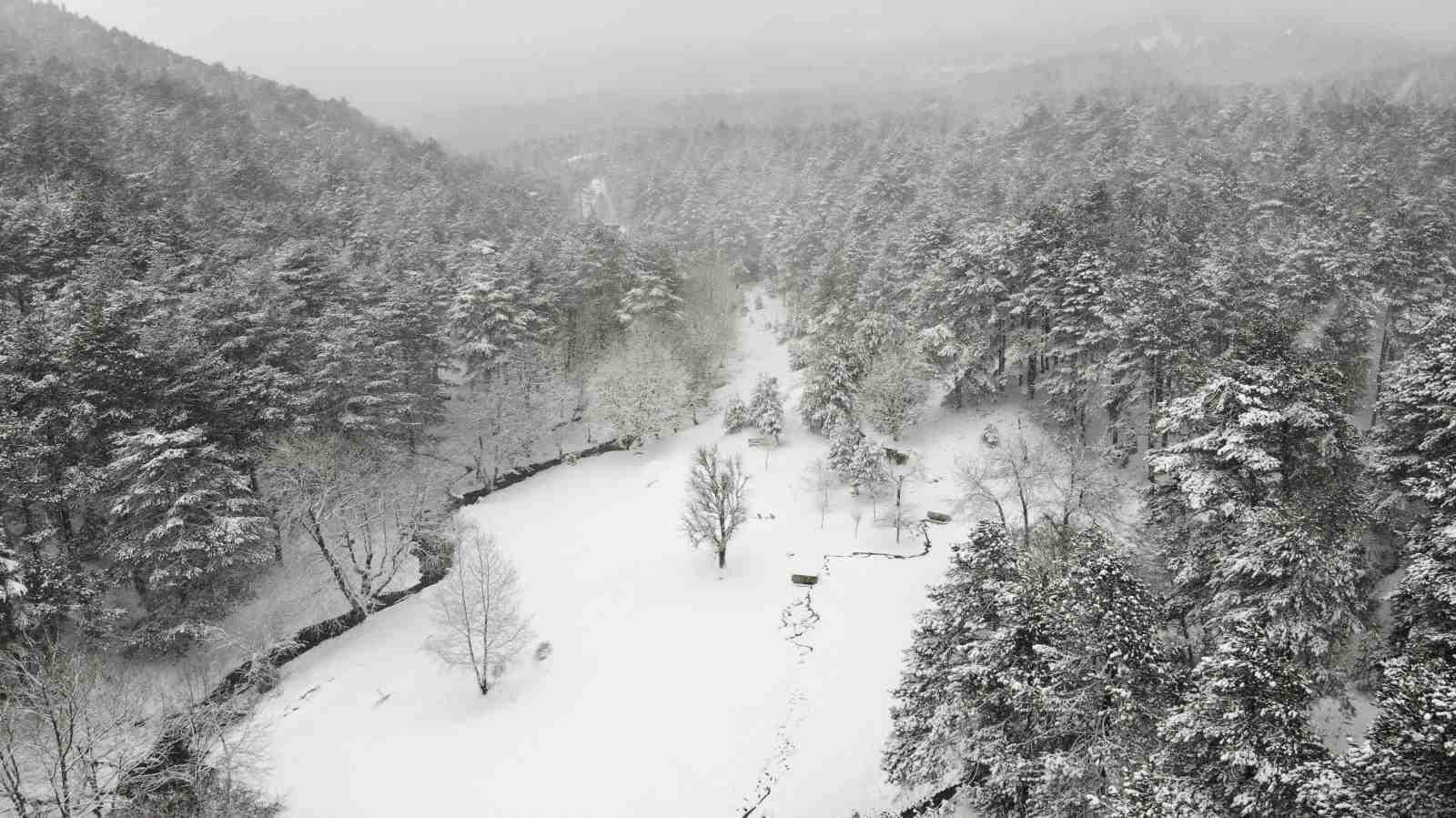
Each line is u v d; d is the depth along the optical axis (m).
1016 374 59.50
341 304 56.50
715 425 67.31
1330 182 71.06
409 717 34.44
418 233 86.69
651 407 63.78
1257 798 14.19
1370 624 23.00
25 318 41.16
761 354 84.56
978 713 20.69
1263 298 45.81
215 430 41.53
